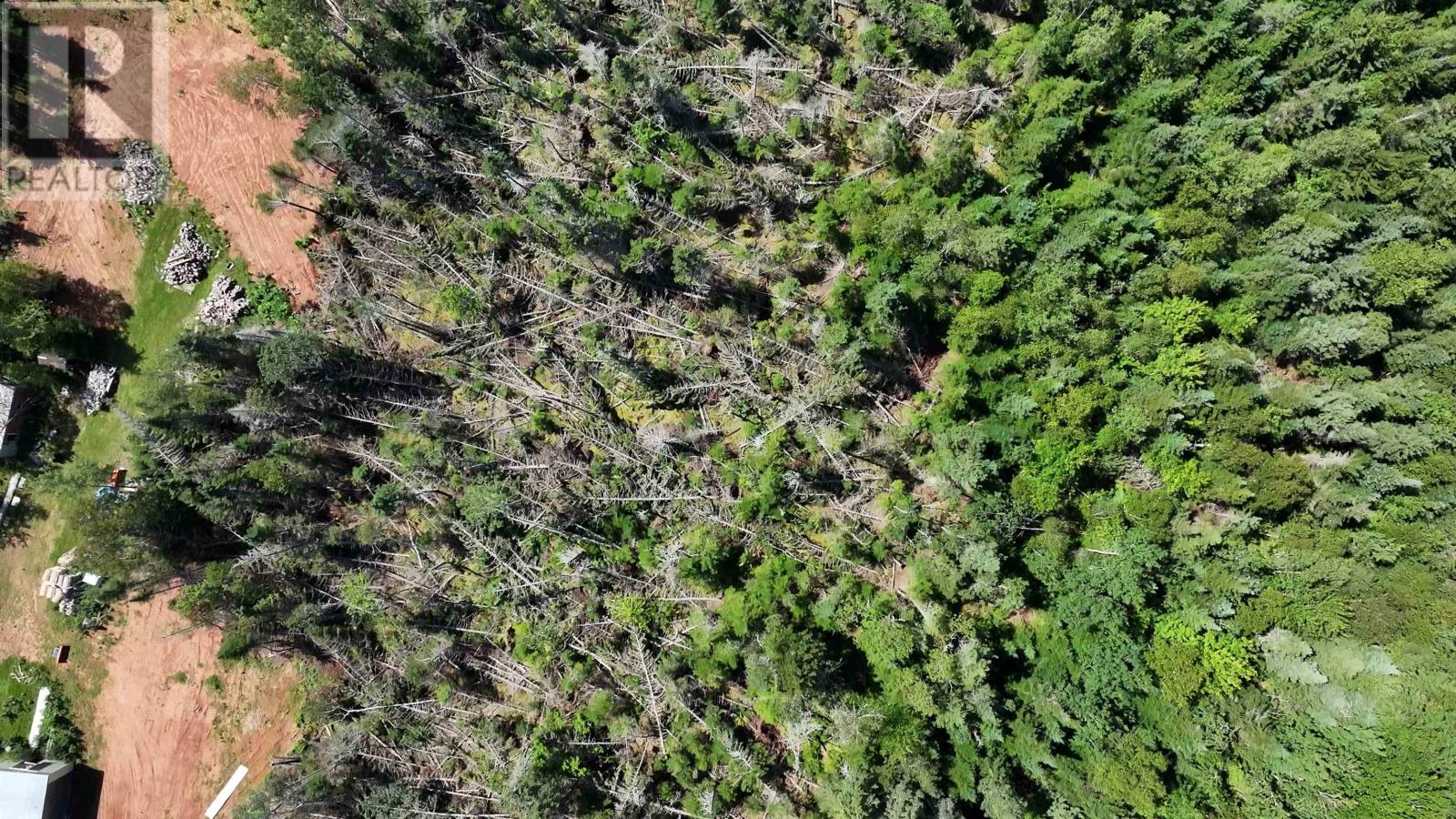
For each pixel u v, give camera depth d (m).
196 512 36.69
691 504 37.00
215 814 37.94
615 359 37.03
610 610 37.03
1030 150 34.47
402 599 37.59
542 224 37.66
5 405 37.53
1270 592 33.19
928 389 36.94
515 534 37.56
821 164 37.19
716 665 36.00
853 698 33.78
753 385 37.00
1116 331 34.34
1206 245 33.53
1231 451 33.34
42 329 36.78
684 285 37.88
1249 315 33.66
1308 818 32.06
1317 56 33.69
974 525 33.84
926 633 33.81
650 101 37.44
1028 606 34.84
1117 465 34.25
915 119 37.59
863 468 36.81
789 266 37.56
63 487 36.69
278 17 35.62
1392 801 30.88
